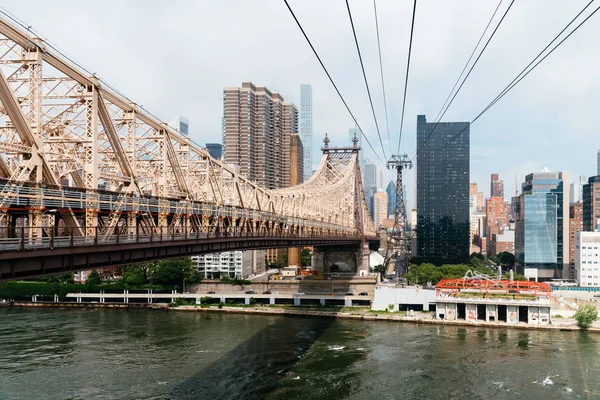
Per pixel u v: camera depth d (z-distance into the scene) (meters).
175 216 48.91
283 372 69.62
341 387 63.03
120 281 145.88
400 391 61.31
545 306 103.62
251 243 70.38
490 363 73.25
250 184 75.06
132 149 43.25
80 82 35.50
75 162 37.94
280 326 105.69
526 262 192.88
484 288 113.62
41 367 72.56
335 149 187.00
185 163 57.91
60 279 157.38
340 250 175.75
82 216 37.50
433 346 84.56
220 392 61.62
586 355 77.69
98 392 62.00
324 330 100.56
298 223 93.38
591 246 154.25
